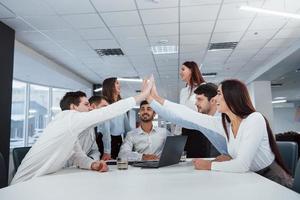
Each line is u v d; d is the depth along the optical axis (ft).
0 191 3.62
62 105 7.34
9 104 15.65
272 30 17.35
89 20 15.28
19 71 23.75
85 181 4.30
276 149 5.60
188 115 6.81
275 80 33.19
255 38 18.89
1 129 14.76
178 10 14.17
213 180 4.25
